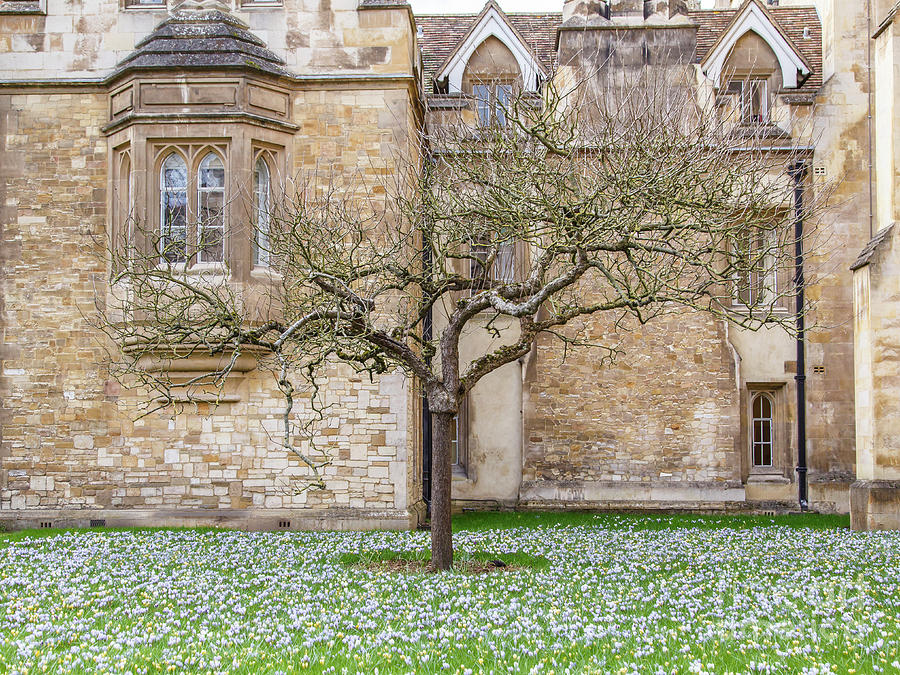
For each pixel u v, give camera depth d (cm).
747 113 1912
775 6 2430
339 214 1463
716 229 1231
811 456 1909
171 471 1588
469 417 1920
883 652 683
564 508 1853
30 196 1627
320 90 1630
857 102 1925
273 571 1105
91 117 1631
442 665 662
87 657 678
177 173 1572
